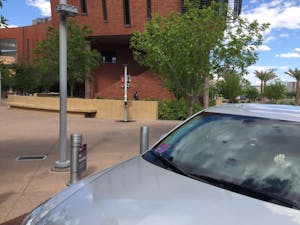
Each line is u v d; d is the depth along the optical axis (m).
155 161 3.14
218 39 10.77
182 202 2.21
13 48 60.25
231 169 2.81
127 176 2.75
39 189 5.87
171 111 20.17
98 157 8.63
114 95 32.22
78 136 5.84
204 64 10.80
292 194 2.37
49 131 13.53
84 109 20.59
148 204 2.21
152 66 11.71
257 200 2.26
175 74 11.12
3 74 6.49
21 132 13.19
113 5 32.59
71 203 2.40
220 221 1.98
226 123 3.42
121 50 38.22
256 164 2.78
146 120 19.38
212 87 14.56
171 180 2.61
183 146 3.38
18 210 4.89
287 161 2.71
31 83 37.31
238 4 27.03
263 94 64.88
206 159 3.06
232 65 11.14
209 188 2.45
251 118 3.33
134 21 31.97
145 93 30.73
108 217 2.10
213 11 11.09
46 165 7.64
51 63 27.80
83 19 33.81
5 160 8.16
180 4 29.77
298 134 2.92
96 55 29.36
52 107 21.97
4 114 21.47
